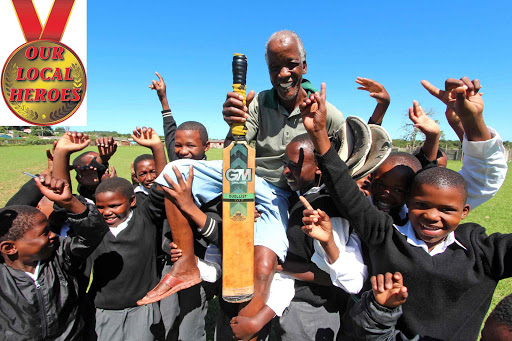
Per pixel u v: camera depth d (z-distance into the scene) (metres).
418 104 2.49
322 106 1.67
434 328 1.73
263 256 2.12
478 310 1.72
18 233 1.95
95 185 3.47
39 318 2.11
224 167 1.77
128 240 2.69
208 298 3.02
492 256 1.68
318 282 2.31
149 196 2.69
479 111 1.82
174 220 2.12
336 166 1.74
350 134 2.17
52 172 2.51
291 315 2.47
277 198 2.56
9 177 15.30
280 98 2.65
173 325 2.99
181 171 2.15
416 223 1.76
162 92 3.85
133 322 2.72
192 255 2.17
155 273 2.91
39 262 2.15
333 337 2.42
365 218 1.79
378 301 1.61
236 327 2.02
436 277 1.70
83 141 2.54
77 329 2.34
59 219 2.62
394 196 2.16
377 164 1.95
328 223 1.83
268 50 2.42
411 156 2.34
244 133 1.77
